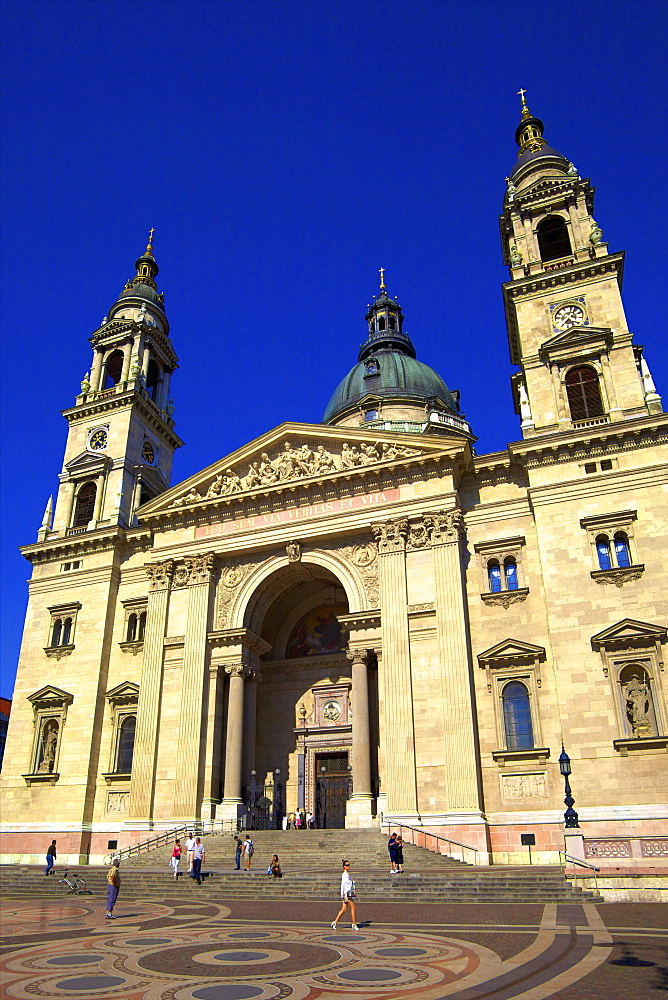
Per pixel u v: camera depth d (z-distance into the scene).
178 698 47.25
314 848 38.31
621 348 45.94
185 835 42.41
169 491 53.09
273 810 47.12
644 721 36.12
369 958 16.70
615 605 38.56
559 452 42.94
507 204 56.34
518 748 38.94
